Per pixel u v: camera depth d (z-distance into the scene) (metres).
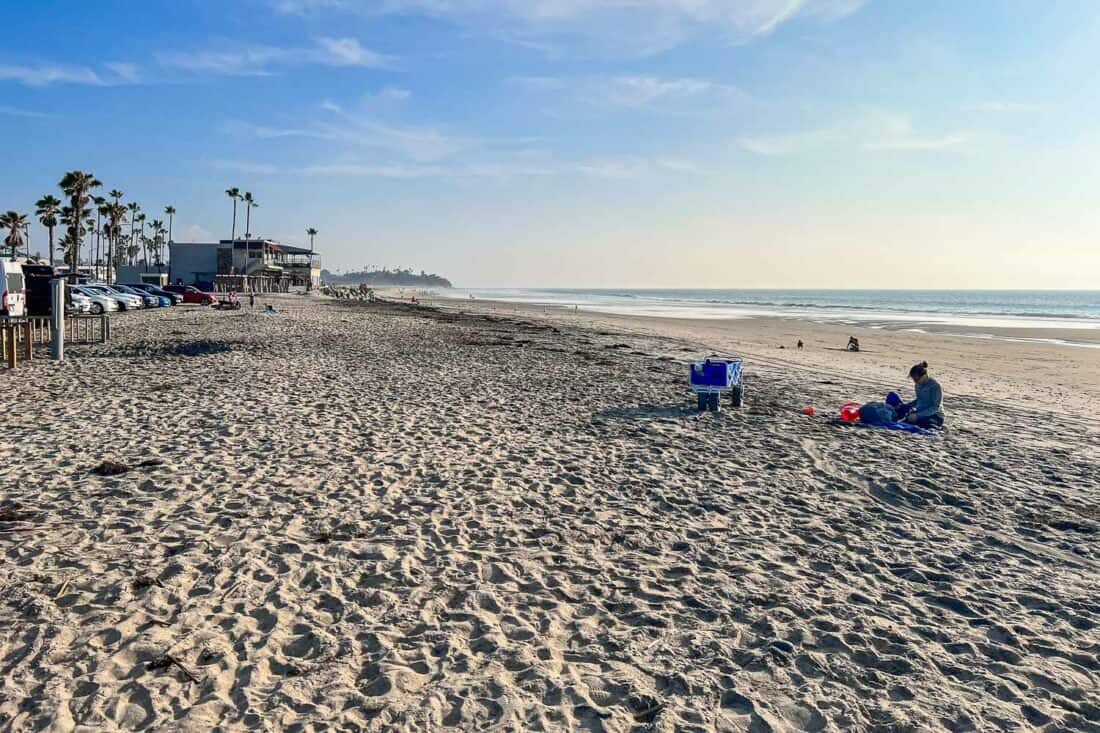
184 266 98.06
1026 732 3.71
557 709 3.82
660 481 8.44
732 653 4.50
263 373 16.59
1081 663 4.46
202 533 6.27
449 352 23.31
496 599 5.18
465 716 3.73
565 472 8.72
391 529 6.58
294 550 5.98
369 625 4.74
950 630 4.87
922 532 6.92
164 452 9.00
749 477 8.73
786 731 3.70
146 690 3.88
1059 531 7.05
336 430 10.63
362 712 3.76
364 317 43.69
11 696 3.78
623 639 4.65
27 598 4.90
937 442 11.04
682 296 199.50
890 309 88.19
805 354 27.47
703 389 13.03
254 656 4.29
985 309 90.06
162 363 17.97
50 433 9.87
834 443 10.71
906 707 3.93
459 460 9.11
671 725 3.70
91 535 6.14
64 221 84.56
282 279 100.69
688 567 5.89
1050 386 19.45
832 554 6.27
